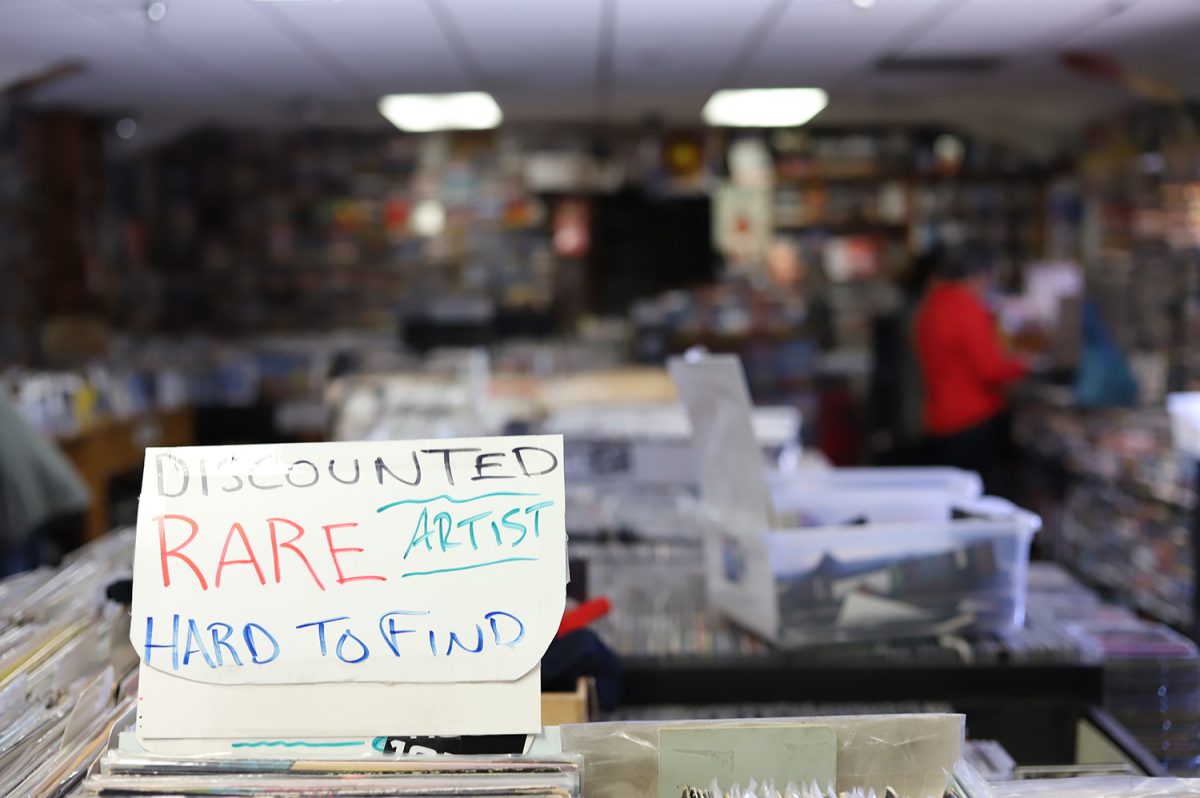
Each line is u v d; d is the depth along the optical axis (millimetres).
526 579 991
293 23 4363
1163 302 5262
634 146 8641
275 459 1017
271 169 8562
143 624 981
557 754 953
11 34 4555
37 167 6691
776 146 8594
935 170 8453
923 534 1746
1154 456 4441
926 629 1753
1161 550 4367
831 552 1716
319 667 976
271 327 8586
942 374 5176
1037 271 7297
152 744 963
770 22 4461
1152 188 5562
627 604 1980
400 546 997
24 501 3432
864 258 8633
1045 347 7047
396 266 8641
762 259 8727
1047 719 1723
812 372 8344
